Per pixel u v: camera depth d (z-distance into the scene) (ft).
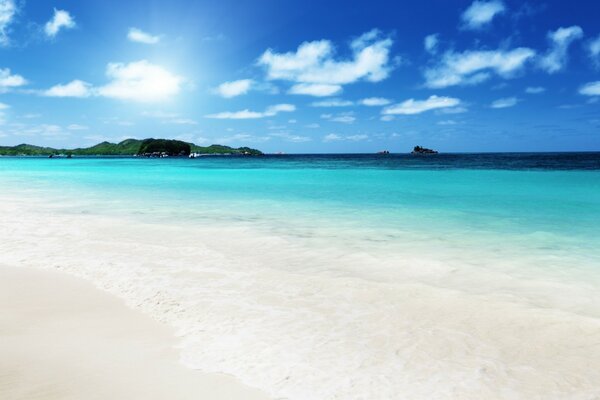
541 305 23.02
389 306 22.90
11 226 45.60
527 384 15.52
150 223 48.19
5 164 296.30
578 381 15.74
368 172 165.37
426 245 37.40
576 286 26.20
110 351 17.70
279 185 104.27
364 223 48.60
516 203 66.18
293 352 17.80
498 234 42.16
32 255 33.37
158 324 20.74
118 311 22.38
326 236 41.19
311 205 64.85
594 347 18.31
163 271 29.30
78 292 25.22
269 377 15.78
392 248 36.24
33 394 14.05
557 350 18.07
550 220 50.37
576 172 151.33
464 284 26.73
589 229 44.57
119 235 41.22
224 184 108.06
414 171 169.37
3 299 23.90
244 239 39.58
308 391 14.85
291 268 30.17
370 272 29.30
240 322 20.89
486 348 18.25
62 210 58.90
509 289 25.72
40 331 19.63
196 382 15.30
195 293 24.98
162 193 84.28
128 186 102.12
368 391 14.88
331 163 290.15
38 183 112.57
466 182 110.22
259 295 24.62
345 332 19.76
